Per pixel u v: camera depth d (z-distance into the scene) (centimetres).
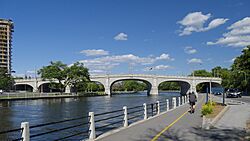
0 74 14325
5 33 18812
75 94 11856
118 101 9019
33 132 2992
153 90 14688
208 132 1762
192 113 3050
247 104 4462
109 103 8062
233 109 3469
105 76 14575
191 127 1997
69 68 12500
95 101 9125
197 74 18425
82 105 7319
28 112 5556
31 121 4216
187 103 4891
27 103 7962
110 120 3472
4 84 14262
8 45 18938
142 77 14625
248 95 9362
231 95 7488
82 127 3250
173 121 2352
